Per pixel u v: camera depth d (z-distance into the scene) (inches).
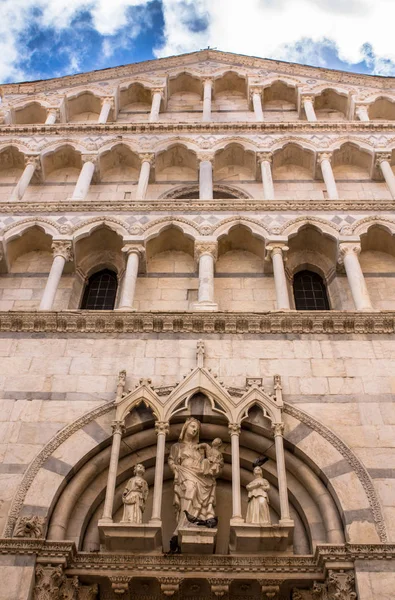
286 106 924.0
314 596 408.2
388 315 551.2
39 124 827.4
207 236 658.2
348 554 403.9
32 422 483.8
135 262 635.5
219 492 480.1
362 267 669.9
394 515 426.9
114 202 694.5
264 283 651.5
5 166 808.3
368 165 790.5
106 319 552.4
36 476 450.6
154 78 941.8
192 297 638.5
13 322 554.3
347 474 450.0
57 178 794.2
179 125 814.5
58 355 531.8
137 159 794.2
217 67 968.3
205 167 757.9
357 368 519.5
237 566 413.4
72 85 935.0
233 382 512.4
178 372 519.2
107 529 416.2
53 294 608.1
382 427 477.7
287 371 518.9
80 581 415.8
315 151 776.3
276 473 472.7
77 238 659.4
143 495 446.6
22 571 398.6
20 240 676.1
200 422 496.4
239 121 828.0
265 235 657.6
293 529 418.0
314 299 662.5
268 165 761.6
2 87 920.9
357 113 866.8
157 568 413.4
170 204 692.1
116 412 482.9
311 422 482.3
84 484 459.5
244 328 549.3
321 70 938.1
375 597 383.6
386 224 671.1
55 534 427.2
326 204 690.2
